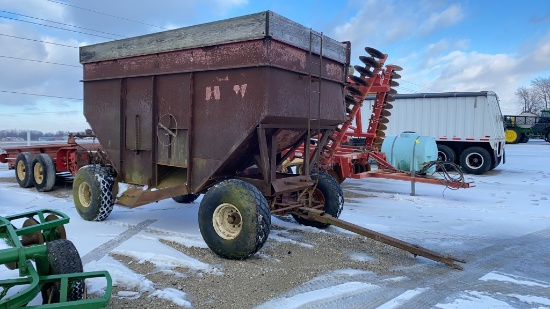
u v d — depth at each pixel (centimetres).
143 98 659
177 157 619
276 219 747
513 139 3262
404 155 1109
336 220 580
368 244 618
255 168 671
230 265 510
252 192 516
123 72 682
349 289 450
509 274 511
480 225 760
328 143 1052
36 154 1152
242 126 540
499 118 1723
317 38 597
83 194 729
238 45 537
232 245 516
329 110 644
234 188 521
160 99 636
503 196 1083
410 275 500
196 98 587
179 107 610
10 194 1010
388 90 1170
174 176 654
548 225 767
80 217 743
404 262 545
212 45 559
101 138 734
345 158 1073
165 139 633
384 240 540
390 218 804
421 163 1095
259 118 524
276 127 559
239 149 556
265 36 509
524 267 538
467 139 1705
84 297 344
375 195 1080
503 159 1827
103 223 703
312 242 618
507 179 1448
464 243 644
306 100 588
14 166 1219
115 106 705
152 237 618
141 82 661
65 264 340
